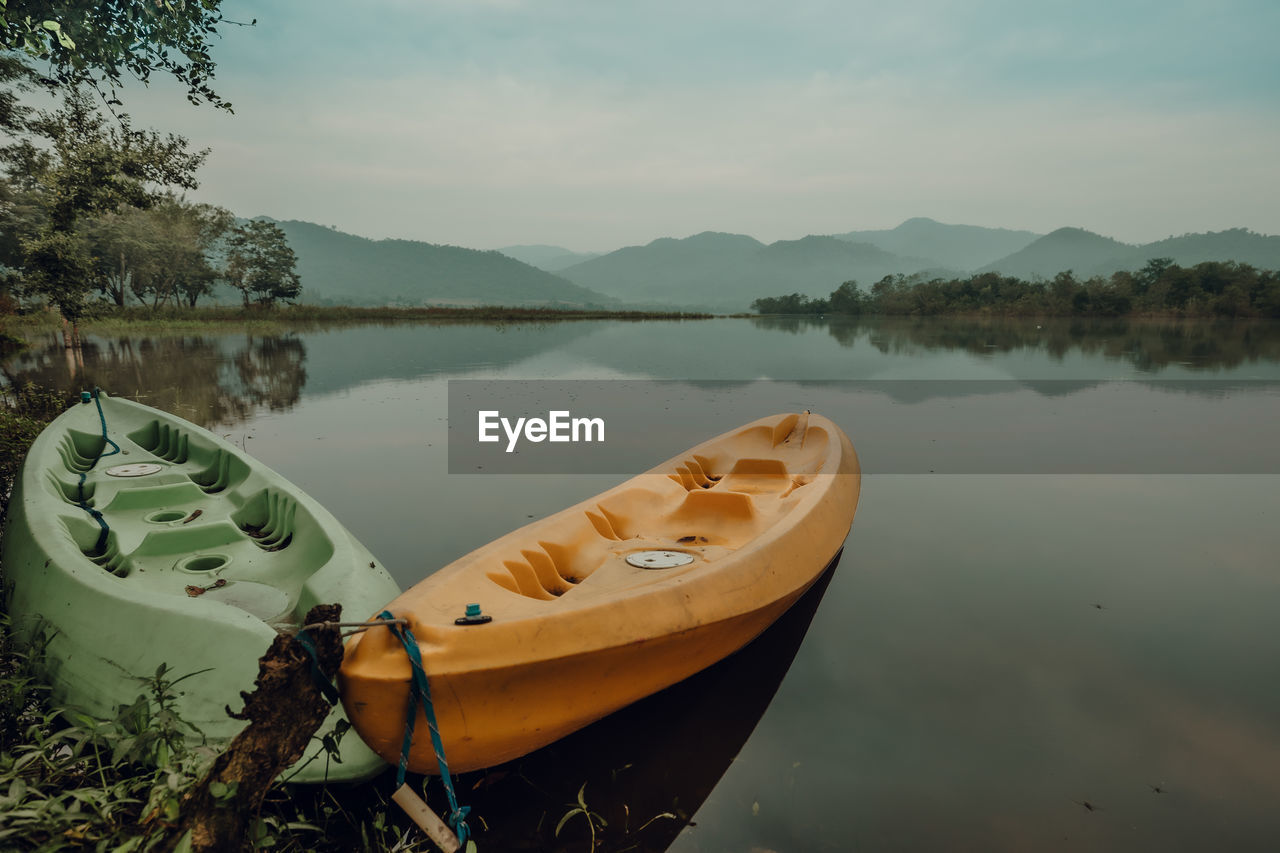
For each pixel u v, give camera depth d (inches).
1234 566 187.9
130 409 260.4
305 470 280.8
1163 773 109.3
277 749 79.0
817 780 108.7
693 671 124.7
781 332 1344.7
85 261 643.5
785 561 143.3
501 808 102.8
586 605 103.3
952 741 117.2
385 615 95.4
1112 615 159.8
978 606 165.2
